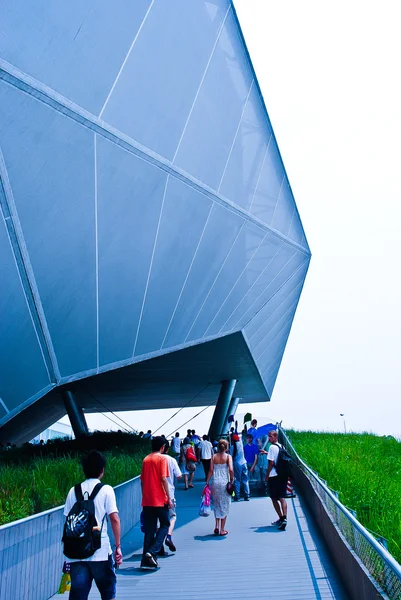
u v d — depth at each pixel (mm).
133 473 13422
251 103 17828
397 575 3832
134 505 11680
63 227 9773
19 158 8375
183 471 21188
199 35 13406
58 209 9531
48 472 9555
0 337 8938
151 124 12109
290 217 24312
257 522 11461
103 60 9922
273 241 22500
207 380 33969
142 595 6457
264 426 20172
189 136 14016
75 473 9820
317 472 13906
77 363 11727
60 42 8766
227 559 8203
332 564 7559
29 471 10273
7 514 6488
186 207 14500
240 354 27000
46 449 23547
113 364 13602
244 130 17672
